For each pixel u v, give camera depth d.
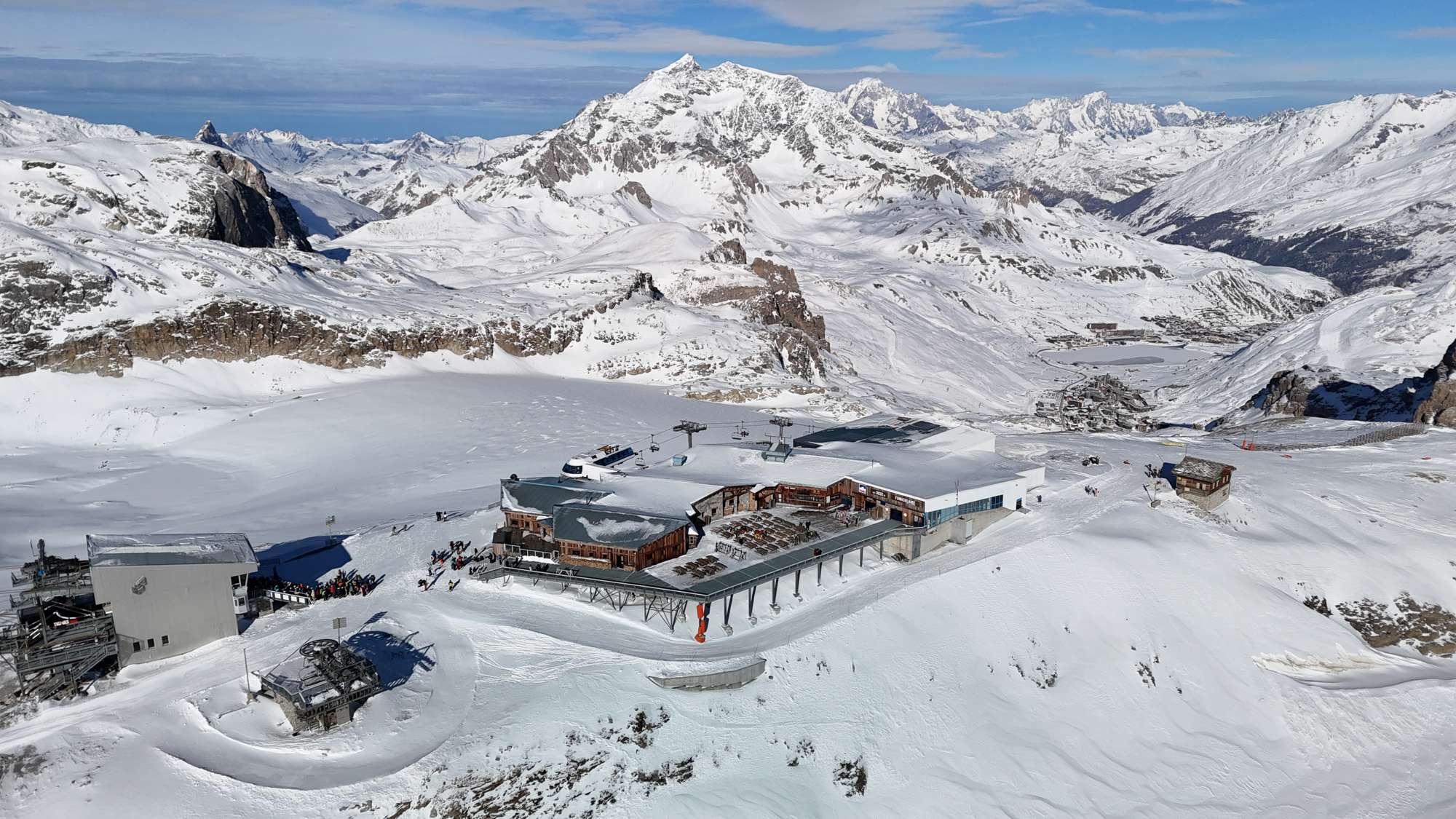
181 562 57.97
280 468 106.94
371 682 53.03
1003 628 65.56
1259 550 79.44
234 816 45.84
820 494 79.62
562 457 105.25
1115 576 72.25
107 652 54.91
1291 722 63.75
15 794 46.62
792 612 63.88
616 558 66.19
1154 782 57.66
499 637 60.22
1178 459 105.81
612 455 90.69
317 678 52.62
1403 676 69.06
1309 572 77.94
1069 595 69.81
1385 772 60.84
